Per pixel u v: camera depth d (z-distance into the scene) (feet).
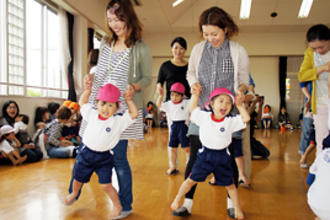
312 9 29.45
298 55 34.50
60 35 19.97
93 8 22.88
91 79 5.94
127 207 5.95
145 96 36.52
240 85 6.02
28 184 8.36
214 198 7.29
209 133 5.56
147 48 6.23
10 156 11.24
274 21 31.42
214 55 6.18
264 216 6.09
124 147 5.98
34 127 16.17
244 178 8.25
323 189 4.50
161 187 8.21
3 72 14.40
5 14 14.33
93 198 7.10
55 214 5.97
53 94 19.95
